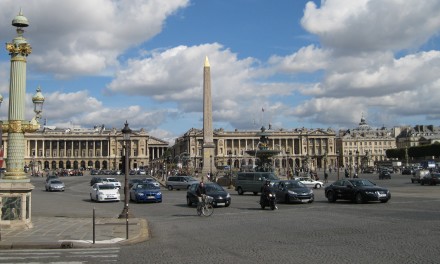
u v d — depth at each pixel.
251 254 15.00
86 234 20.36
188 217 28.95
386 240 17.33
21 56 22.34
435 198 40.50
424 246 15.88
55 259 14.53
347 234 19.23
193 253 15.44
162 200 45.75
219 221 25.89
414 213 27.42
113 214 31.48
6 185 21.66
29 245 17.17
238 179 52.94
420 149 180.88
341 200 40.88
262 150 85.19
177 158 171.00
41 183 98.94
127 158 28.12
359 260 13.63
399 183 75.19
